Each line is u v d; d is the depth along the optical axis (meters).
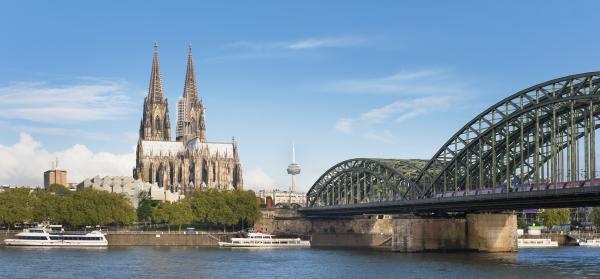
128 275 134.50
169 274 137.12
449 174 187.00
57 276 131.88
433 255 181.75
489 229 195.88
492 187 170.38
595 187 123.56
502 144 168.38
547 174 153.00
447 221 194.88
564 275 127.25
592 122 129.38
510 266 146.62
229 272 141.62
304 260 172.62
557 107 145.75
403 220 196.62
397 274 134.00
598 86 132.00
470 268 143.00
